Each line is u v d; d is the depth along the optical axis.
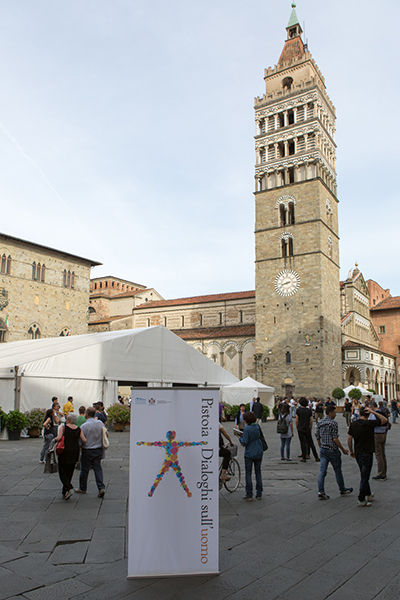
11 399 31.39
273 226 71.19
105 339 37.59
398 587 7.86
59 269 73.31
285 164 72.00
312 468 19.89
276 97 74.88
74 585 7.93
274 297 68.69
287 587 7.86
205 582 8.04
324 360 63.62
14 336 65.38
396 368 92.06
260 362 67.75
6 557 9.16
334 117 79.56
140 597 7.48
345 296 80.31
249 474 14.15
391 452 24.62
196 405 8.48
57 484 15.85
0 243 65.12
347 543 9.99
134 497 8.23
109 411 34.47
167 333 41.84
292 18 80.56
